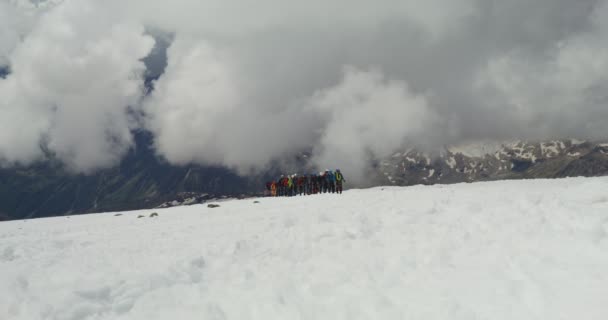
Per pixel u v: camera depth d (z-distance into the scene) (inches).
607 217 378.0
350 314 247.8
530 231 370.3
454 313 228.4
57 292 323.9
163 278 349.7
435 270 302.8
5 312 289.1
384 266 331.0
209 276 361.7
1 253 583.8
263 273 351.9
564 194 570.6
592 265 264.1
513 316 215.2
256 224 645.9
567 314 206.8
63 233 862.5
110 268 400.2
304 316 252.5
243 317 263.4
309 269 348.2
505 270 279.1
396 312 241.0
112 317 281.1
